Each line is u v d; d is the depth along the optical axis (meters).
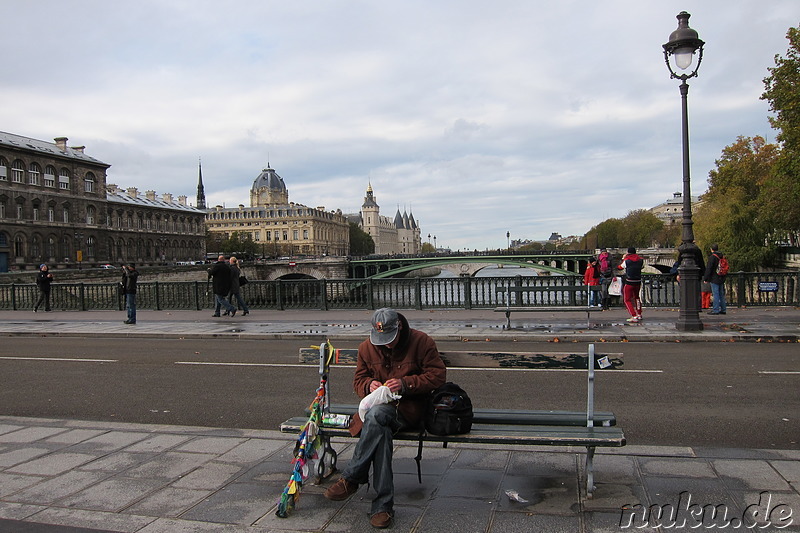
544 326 16.55
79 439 6.75
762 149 68.31
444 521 4.46
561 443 4.70
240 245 132.50
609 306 21.52
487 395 8.81
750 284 20.80
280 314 22.23
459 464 5.66
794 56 41.78
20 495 5.14
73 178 88.50
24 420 7.66
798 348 12.68
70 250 87.19
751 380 9.48
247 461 5.91
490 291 22.09
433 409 4.87
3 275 50.28
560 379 9.89
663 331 14.82
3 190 76.19
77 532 4.45
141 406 8.74
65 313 26.02
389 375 5.10
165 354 13.84
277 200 198.00
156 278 73.94
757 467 5.35
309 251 178.38
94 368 12.11
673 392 8.77
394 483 5.23
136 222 105.50
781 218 55.69
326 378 5.40
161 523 4.56
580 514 4.51
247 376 10.85
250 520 4.58
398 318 5.09
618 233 135.62
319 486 5.24
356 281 23.27
